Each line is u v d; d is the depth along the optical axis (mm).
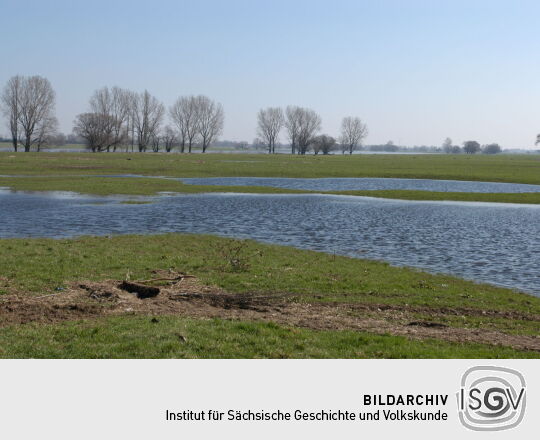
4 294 15805
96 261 21438
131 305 15234
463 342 13258
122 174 78750
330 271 21656
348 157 165125
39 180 64938
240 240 29141
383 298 17828
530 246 29047
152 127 177125
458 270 23328
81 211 39938
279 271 21172
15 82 142750
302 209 43719
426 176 83188
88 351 11305
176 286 18062
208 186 61594
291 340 12453
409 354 11852
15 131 143875
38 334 12195
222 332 12711
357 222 37250
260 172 86188
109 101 169875
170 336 12234
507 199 52875
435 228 35094
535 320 16047
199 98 192500
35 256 22047
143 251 24344
